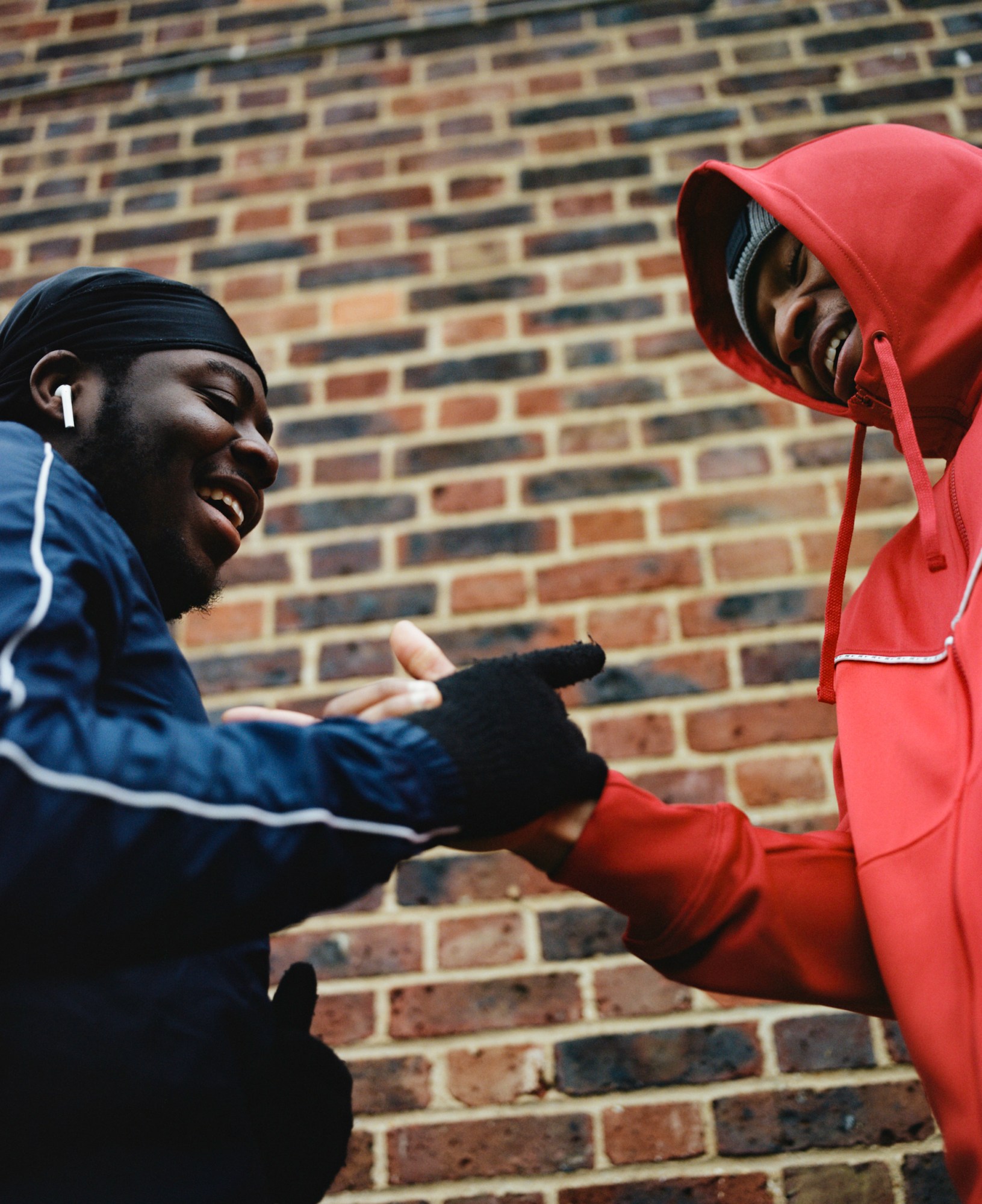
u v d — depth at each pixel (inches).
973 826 27.5
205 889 19.6
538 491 66.3
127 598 26.4
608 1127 50.1
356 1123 51.3
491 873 56.7
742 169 42.6
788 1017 51.8
